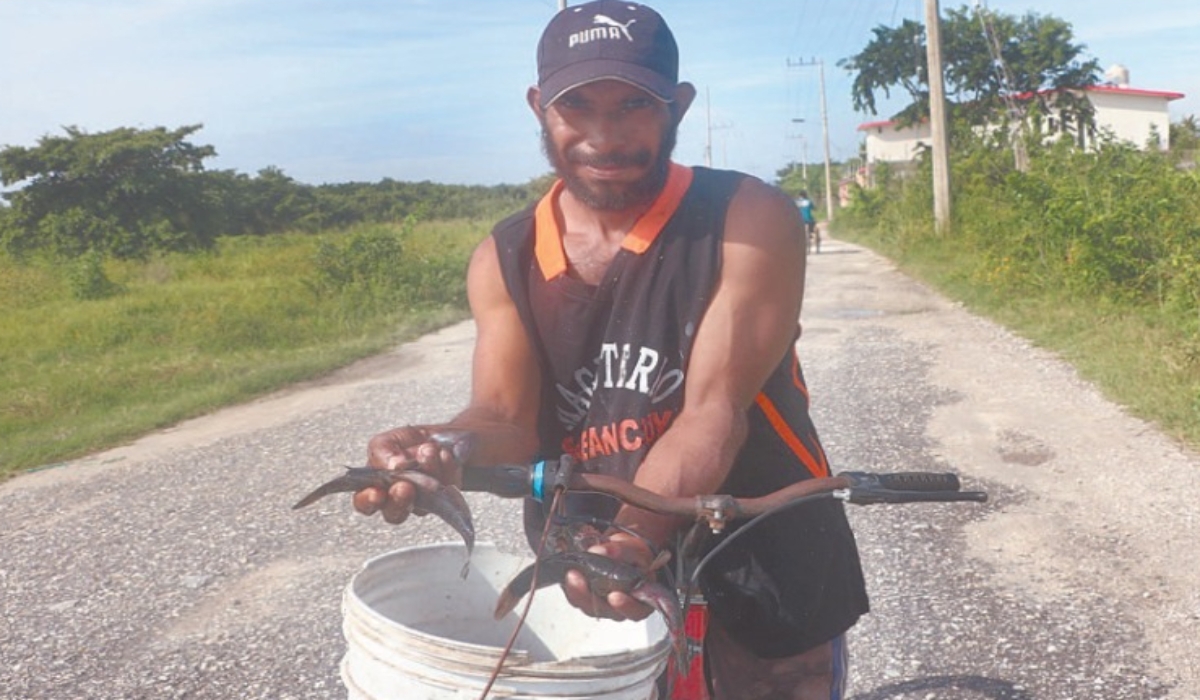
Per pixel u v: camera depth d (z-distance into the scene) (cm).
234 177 4581
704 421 198
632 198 207
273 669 427
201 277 2183
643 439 212
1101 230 1116
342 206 5100
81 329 1420
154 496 679
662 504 175
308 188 5106
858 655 405
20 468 796
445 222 3669
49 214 3170
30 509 676
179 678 425
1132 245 1091
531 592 165
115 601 507
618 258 209
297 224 4716
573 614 204
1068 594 446
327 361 1128
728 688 231
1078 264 1140
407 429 183
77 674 434
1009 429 681
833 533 224
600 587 162
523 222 222
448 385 969
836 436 690
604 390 213
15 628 482
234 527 602
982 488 577
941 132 2114
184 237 3275
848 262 2150
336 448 768
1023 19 3148
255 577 525
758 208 208
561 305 214
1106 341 910
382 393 957
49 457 819
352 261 1612
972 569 475
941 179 2120
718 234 207
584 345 214
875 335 1073
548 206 220
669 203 209
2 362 1262
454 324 1434
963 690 377
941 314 1198
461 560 207
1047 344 940
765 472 220
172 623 477
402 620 203
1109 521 520
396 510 166
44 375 1160
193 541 584
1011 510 542
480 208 4953
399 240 1755
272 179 4956
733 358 204
